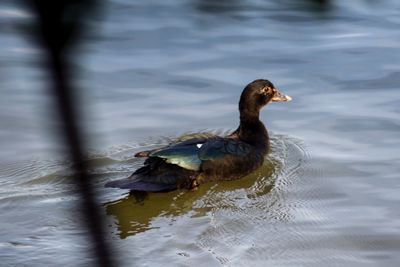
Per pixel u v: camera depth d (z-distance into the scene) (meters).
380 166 12.51
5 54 17.19
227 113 15.31
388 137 13.76
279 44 18.69
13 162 12.73
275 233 10.10
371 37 19.25
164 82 16.69
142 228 10.43
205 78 16.91
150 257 9.27
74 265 8.98
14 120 14.48
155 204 11.48
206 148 12.49
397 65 17.42
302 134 14.29
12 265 8.98
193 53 18.25
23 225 10.29
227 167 12.50
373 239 9.84
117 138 14.05
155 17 19.48
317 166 12.73
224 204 11.48
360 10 20.78
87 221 2.16
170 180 11.91
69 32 1.78
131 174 12.57
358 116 14.82
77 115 1.89
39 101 15.16
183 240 9.90
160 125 14.69
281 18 19.33
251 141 13.59
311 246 9.66
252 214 10.95
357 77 16.86
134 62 17.66
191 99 15.92
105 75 16.94
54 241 9.72
